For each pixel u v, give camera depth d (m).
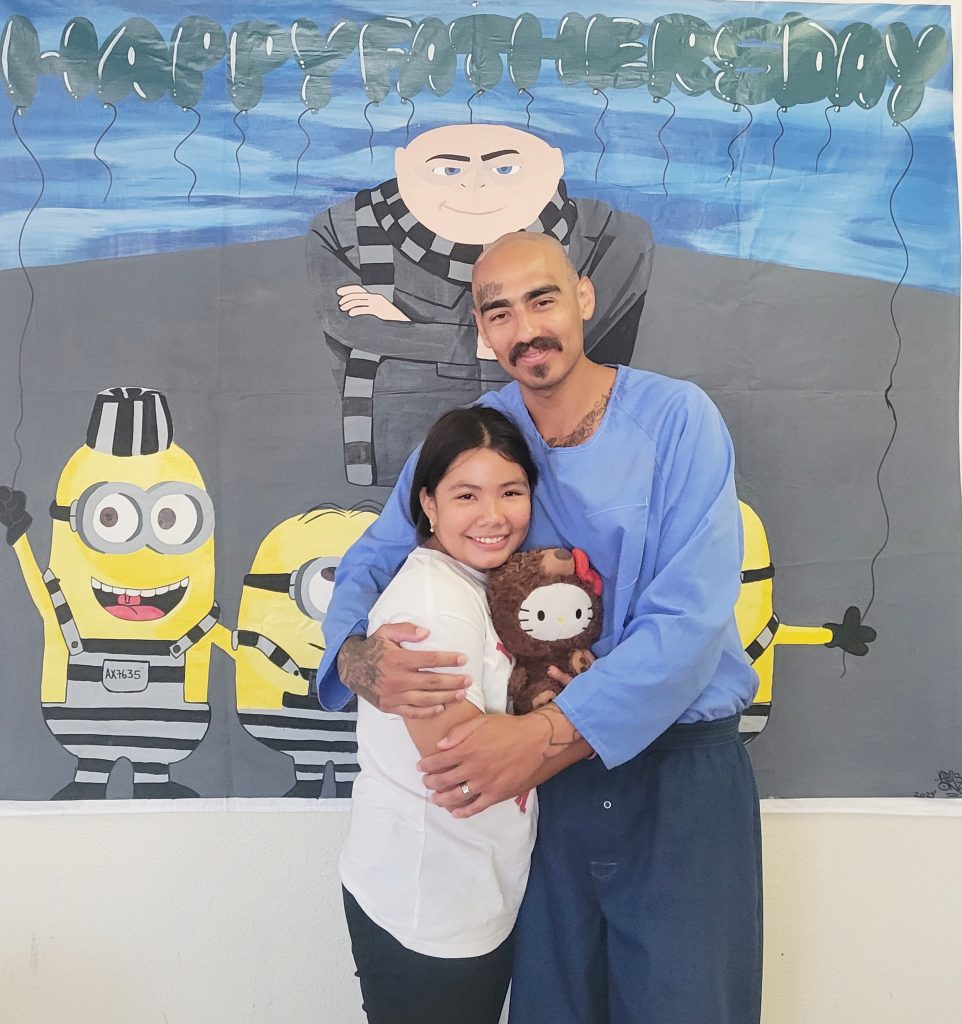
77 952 1.36
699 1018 0.98
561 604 1.00
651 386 1.09
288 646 1.35
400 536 1.17
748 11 1.37
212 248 1.35
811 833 1.37
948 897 1.38
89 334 1.34
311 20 1.34
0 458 1.34
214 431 1.34
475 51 1.35
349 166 1.35
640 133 1.36
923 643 1.37
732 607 1.01
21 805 1.33
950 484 1.37
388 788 1.01
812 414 1.37
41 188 1.34
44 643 1.33
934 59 1.37
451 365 1.35
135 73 1.34
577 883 1.05
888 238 1.37
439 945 0.96
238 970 1.37
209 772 1.34
